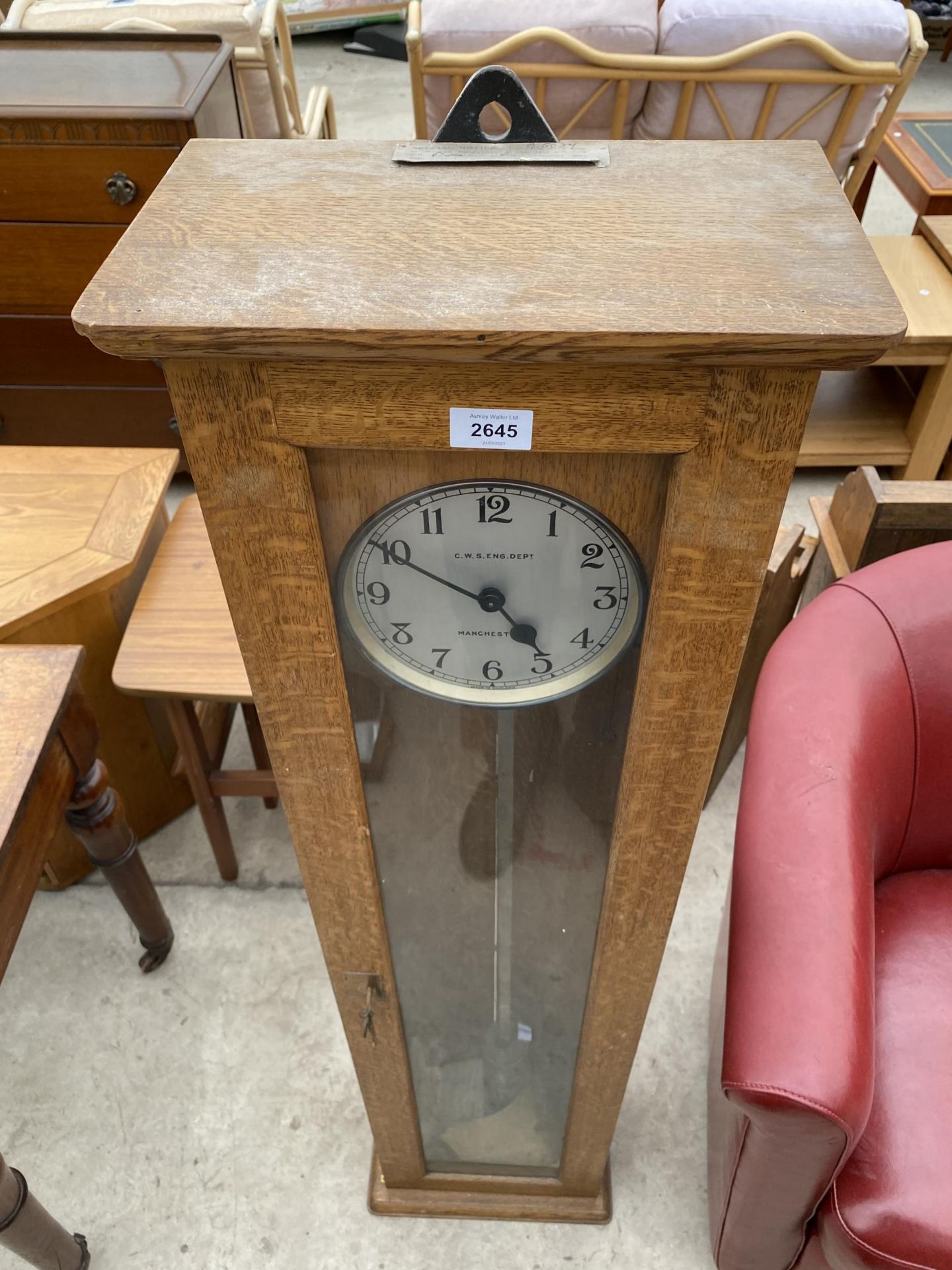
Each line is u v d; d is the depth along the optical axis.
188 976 1.57
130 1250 1.28
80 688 1.14
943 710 1.07
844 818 0.94
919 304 2.24
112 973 1.58
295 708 0.68
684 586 0.58
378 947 0.91
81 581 1.35
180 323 0.47
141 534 1.43
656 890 0.81
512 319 0.47
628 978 0.91
